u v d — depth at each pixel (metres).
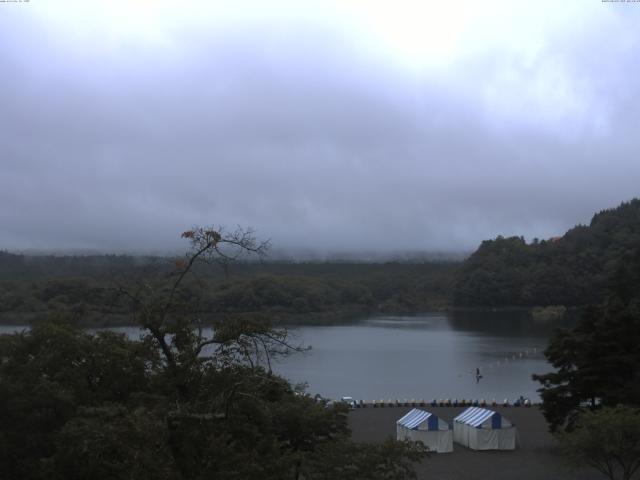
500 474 65.38
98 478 35.78
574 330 77.50
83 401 45.97
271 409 41.72
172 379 34.59
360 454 36.12
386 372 163.88
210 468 31.09
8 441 43.47
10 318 168.12
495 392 136.12
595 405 74.44
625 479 57.22
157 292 36.41
